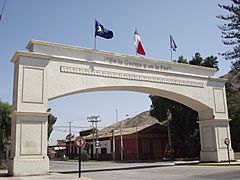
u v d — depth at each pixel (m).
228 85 35.31
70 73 20.77
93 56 22.03
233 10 16.06
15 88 19.17
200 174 17.84
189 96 26.11
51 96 19.69
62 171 24.95
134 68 23.56
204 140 27.72
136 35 25.06
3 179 15.75
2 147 31.73
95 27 22.81
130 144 48.62
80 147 17.58
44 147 18.39
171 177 16.86
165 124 44.25
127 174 19.97
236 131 35.50
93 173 21.45
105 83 22.06
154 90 24.83
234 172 17.84
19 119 18.12
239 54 16.27
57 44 20.58
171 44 26.45
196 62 36.91
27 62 19.20
